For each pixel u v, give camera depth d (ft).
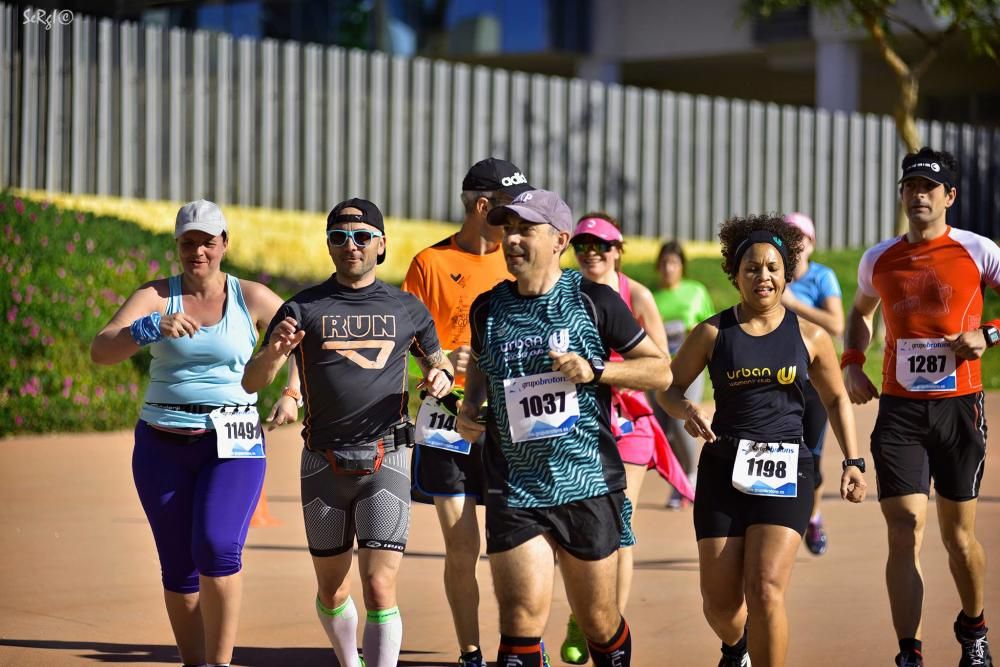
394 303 61.16
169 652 69.87
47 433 160.97
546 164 235.40
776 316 59.52
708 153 256.11
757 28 346.74
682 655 69.15
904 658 63.87
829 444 153.69
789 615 77.56
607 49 363.56
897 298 69.72
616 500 52.54
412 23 364.99
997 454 146.00
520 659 51.34
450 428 64.69
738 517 57.67
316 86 211.00
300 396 63.26
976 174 300.20
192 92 199.00
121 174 192.54
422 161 222.07
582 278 53.26
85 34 189.57
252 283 61.87
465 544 64.54
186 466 59.93
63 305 165.89
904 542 65.72
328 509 60.39
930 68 390.42
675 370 60.44
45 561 92.53
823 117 271.49
